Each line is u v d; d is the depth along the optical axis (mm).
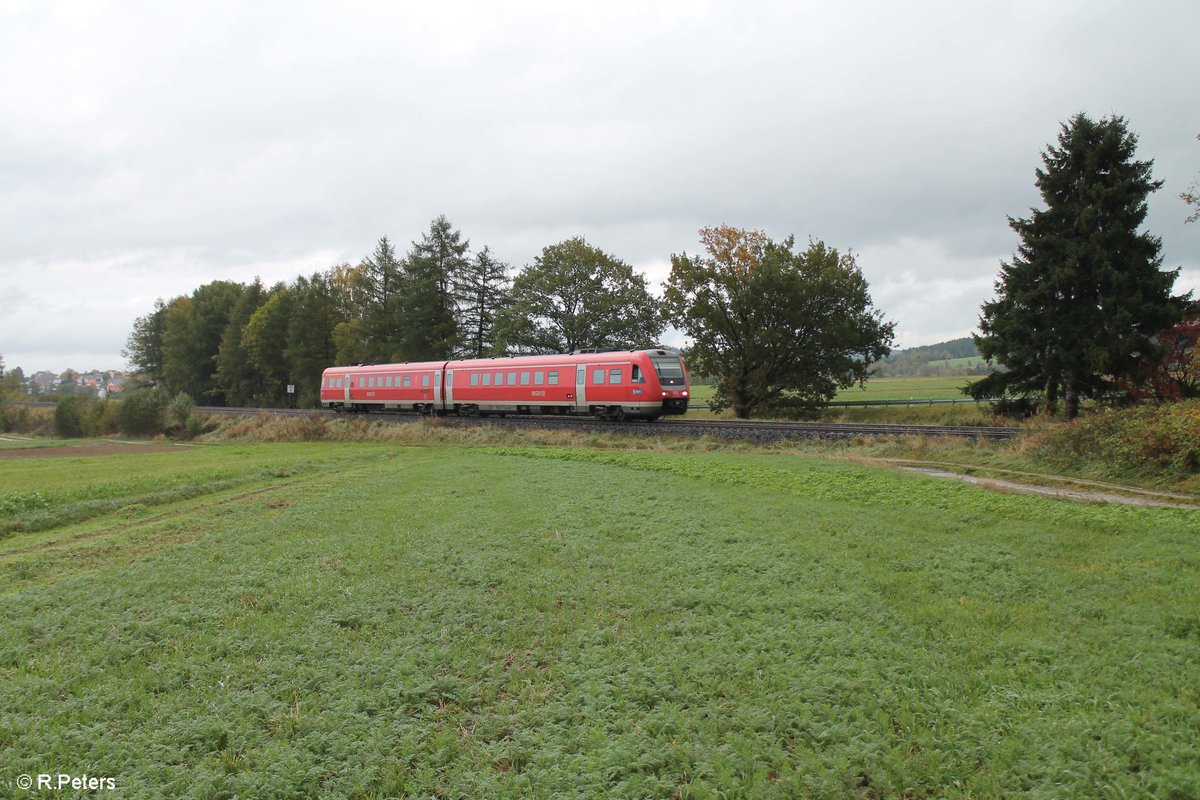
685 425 29000
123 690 6297
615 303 56375
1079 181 30547
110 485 19078
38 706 6020
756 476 18516
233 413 56375
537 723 5625
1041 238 30828
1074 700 5531
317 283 71688
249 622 8031
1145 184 29547
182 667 6766
